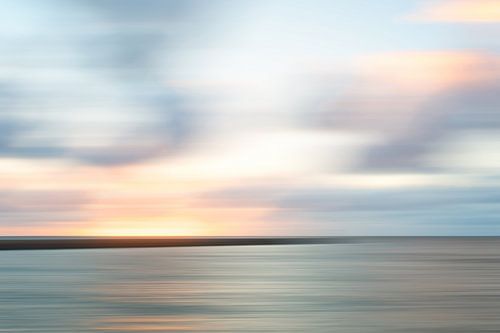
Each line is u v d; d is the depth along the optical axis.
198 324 55.56
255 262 169.00
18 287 90.00
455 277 109.50
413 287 90.31
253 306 67.50
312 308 66.25
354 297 76.88
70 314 61.19
